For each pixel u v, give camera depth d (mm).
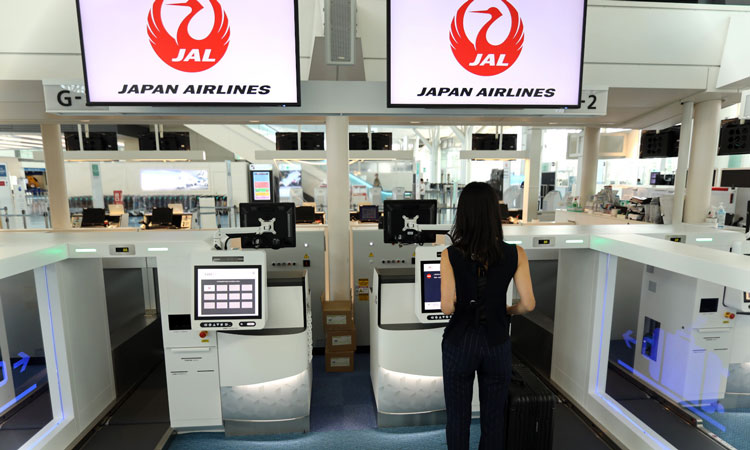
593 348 2879
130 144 15586
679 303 3084
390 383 2818
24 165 14062
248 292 2486
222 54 2373
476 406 2867
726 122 5320
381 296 2777
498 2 2461
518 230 3070
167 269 2611
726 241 2998
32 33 3410
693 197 4816
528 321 3891
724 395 3078
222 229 2961
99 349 2961
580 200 7664
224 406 2752
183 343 2674
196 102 2412
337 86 2682
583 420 2842
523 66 2537
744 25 3895
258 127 13492
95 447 2582
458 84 2523
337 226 4230
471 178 18328
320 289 4250
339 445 2678
